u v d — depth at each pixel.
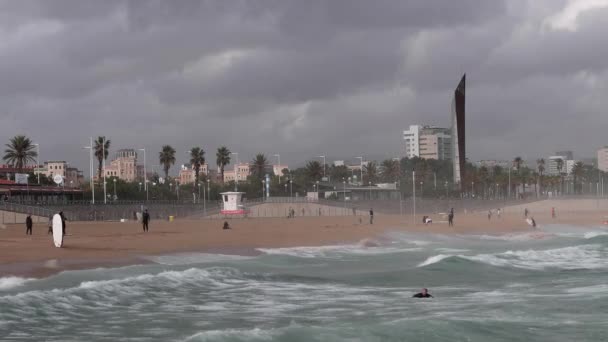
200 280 32.53
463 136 177.50
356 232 68.62
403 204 148.25
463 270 39.16
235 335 19.48
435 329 21.25
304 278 35.06
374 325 21.61
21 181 146.50
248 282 33.00
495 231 77.38
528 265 42.41
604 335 21.08
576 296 29.17
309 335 19.83
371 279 35.12
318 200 145.38
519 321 23.16
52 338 19.80
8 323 21.22
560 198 167.38
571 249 52.84
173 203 130.38
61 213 43.66
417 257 47.19
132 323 22.34
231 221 106.25
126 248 45.50
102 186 181.50
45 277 29.45
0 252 39.47
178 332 21.14
